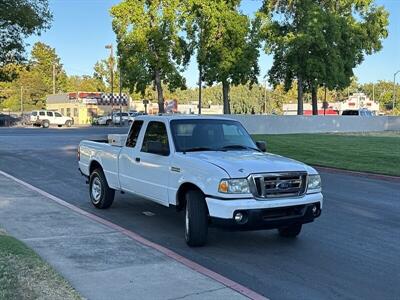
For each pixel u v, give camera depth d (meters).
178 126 7.98
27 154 21.78
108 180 9.56
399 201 11.48
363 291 5.54
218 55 38.72
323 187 13.64
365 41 45.69
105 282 5.35
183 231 8.20
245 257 6.79
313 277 5.99
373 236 8.08
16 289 4.85
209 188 6.71
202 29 38.41
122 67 38.50
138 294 5.02
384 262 6.64
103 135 36.97
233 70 38.91
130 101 87.88
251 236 7.93
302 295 5.39
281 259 6.71
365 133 40.91
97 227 7.85
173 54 38.06
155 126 8.29
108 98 76.19
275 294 5.41
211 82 39.84
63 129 49.03
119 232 7.55
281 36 43.31
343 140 29.20
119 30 37.50
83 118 74.25
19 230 7.61
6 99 101.31
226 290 5.18
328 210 10.26
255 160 7.09
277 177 6.74
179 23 38.19
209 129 8.14
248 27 39.06
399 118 49.25
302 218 6.93
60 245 6.77
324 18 41.88
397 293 5.49
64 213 8.88
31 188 11.69
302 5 42.34
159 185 7.86
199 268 5.90
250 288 5.58
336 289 5.59
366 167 17.48
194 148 7.80
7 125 64.75
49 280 5.18
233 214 6.50
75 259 6.14
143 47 37.25
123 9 37.03
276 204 6.64
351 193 12.62
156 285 5.29
